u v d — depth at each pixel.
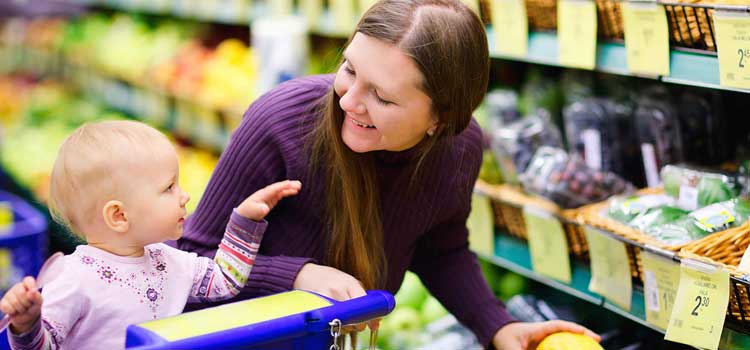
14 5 5.96
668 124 2.15
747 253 1.62
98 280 1.50
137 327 1.30
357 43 1.46
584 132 2.30
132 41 4.74
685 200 1.92
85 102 5.24
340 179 1.63
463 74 1.47
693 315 1.64
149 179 1.52
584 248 2.03
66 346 1.50
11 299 1.32
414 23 1.43
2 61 6.11
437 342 2.46
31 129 4.87
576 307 2.46
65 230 1.75
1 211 3.14
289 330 1.34
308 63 3.49
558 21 2.04
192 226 1.76
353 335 1.49
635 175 2.25
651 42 1.81
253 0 3.59
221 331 1.27
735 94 2.16
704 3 1.69
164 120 4.32
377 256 1.71
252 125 1.70
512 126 2.44
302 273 1.64
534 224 2.15
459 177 1.76
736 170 1.97
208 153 4.28
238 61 3.89
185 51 4.37
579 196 2.11
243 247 1.61
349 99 1.47
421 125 1.50
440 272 1.98
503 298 2.65
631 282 1.87
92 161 1.49
